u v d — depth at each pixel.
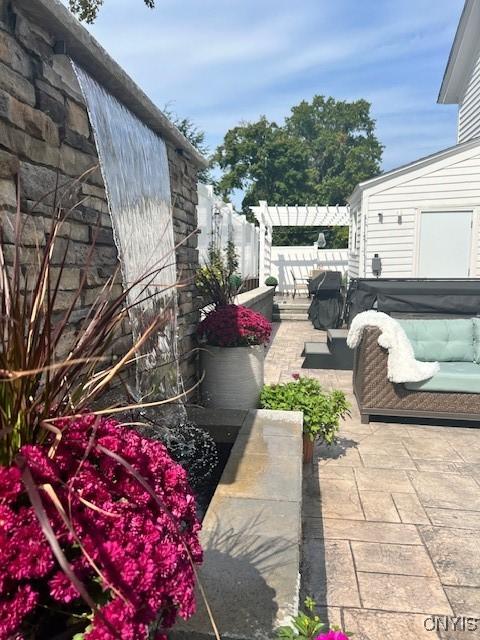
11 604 0.82
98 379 1.24
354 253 12.12
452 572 2.25
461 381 4.18
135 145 2.67
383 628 1.91
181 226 3.78
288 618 1.37
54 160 1.87
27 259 1.64
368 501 2.92
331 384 5.87
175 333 3.25
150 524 1.02
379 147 37.41
